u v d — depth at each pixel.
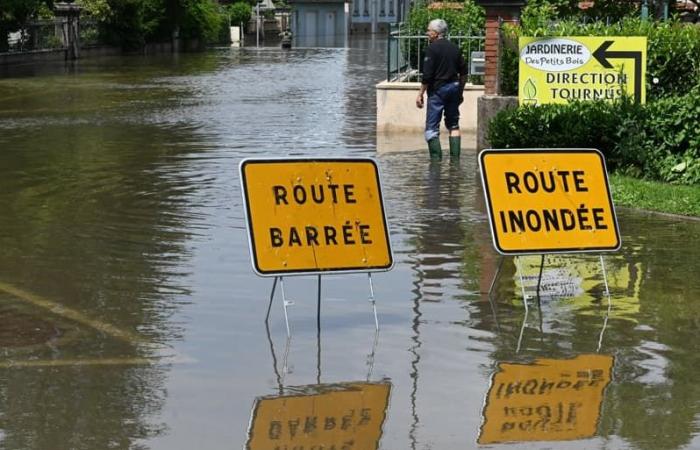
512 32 29.67
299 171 13.76
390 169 26.31
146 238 18.36
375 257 13.95
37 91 55.56
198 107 45.06
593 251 15.02
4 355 12.20
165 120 39.56
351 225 13.91
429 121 28.27
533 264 16.59
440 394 11.06
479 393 11.07
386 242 14.05
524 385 11.30
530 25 29.72
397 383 11.38
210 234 18.69
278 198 13.64
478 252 17.38
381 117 35.34
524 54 26.78
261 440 9.85
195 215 20.44
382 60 86.38
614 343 12.72
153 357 12.19
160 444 9.76
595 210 15.12
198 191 23.16
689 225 19.33
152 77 67.25
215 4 137.12
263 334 13.09
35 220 19.95
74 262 16.62
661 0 37.12
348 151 29.95
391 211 20.64
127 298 14.60
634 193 21.58
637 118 23.89
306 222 13.72
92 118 40.53
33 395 10.95
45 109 44.69
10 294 14.80
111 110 43.94
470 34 37.75
